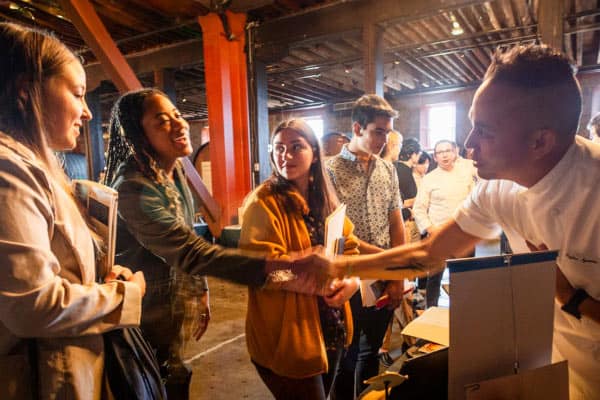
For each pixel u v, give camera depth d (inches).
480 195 38.2
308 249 44.4
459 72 345.7
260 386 86.4
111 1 196.9
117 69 146.6
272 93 406.3
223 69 198.8
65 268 28.9
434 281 112.0
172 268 45.8
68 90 30.6
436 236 41.1
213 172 204.5
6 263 24.1
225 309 135.0
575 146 30.3
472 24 230.5
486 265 26.4
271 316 42.5
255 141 216.2
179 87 357.7
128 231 43.7
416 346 52.2
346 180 65.6
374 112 62.4
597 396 33.2
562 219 31.3
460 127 395.5
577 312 31.7
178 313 47.3
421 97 413.7
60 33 231.0
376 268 41.1
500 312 27.2
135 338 34.6
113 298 30.1
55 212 28.1
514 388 26.0
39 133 29.0
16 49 27.9
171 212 43.0
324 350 43.3
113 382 31.9
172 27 216.8
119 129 45.4
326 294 44.6
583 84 332.5
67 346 28.3
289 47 211.5
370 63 185.2
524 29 234.4
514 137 29.3
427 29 234.5
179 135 46.5
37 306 24.9
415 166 168.1
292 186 47.1
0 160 25.2
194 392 84.3
